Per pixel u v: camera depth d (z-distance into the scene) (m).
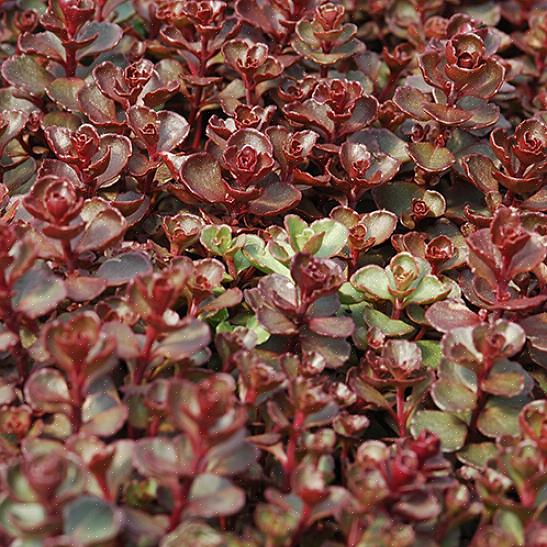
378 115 0.66
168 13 0.68
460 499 0.54
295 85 0.66
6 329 0.56
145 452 0.53
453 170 0.65
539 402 0.55
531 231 0.61
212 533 0.53
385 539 0.53
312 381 0.56
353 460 0.57
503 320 0.57
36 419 0.56
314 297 0.57
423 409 0.59
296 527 0.53
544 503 0.55
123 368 0.58
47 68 0.67
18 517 0.53
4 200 0.61
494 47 0.66
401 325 0.60
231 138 0.61
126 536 0.53
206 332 0.55
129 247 0.60
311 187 0.65
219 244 0.60
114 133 0.64
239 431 0.53
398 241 0.62
